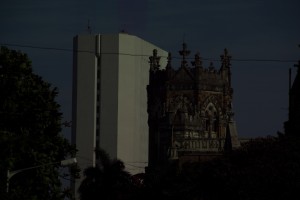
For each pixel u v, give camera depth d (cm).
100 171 14800
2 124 10812
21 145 9988
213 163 12419
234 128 16025
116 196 14700
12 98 10956
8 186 9638
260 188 11381
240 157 12262
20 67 11150
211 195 12250
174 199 12750
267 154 11769
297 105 14000
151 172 14725
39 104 11062
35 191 10512
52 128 11119
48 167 10606
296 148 11681
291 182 11188
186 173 12756
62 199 10819
